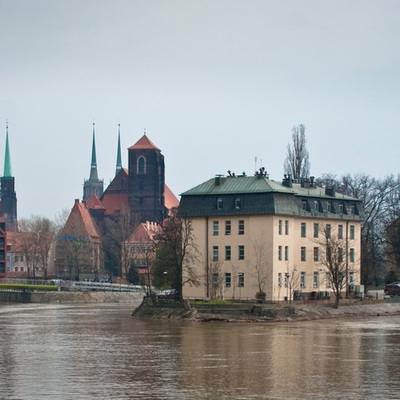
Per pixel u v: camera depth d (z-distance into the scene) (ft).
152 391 515.09
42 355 652.89
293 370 586.45
